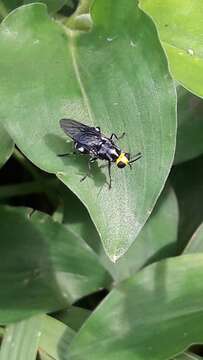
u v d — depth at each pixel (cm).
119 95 17
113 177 16
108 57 17
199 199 22
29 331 19
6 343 19
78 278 20
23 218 20
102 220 15
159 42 16
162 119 16
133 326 19
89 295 21
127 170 16
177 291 19
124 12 17
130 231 15
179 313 19
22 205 23
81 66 17
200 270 19
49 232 20
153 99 16
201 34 18
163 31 18
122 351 18
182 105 20
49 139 16
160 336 18
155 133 16
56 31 17
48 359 19
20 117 16
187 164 22
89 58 17
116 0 17
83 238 21
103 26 17
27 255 20
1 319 19
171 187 21
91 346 19
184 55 18
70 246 20
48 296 20
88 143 16
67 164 16
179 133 20
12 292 20
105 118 17
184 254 20
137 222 15
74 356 19
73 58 17
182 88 20
